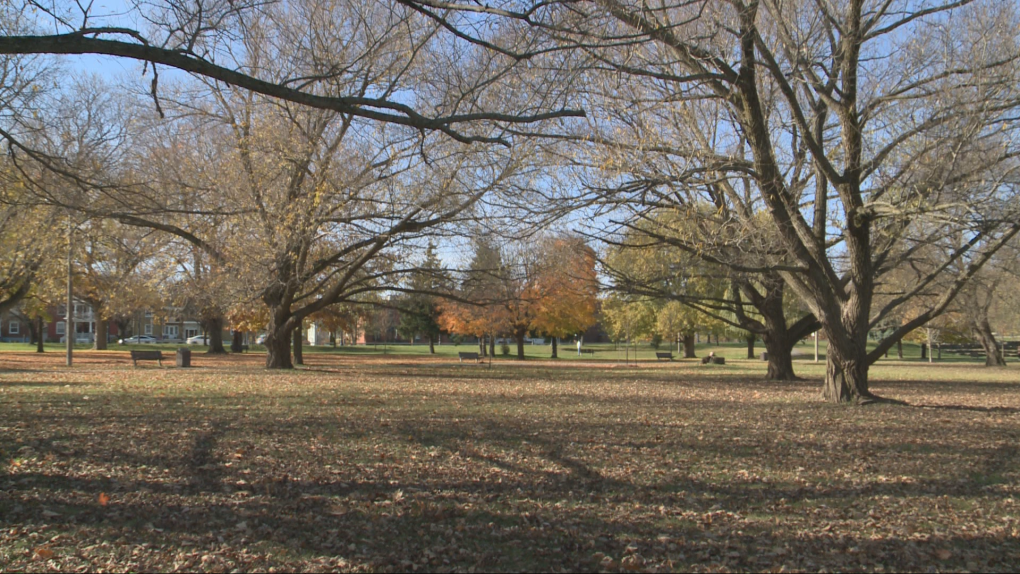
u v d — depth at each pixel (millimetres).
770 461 9000
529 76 11133
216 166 21656
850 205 14711
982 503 7207
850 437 10891
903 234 15023
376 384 20125
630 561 5387
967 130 12289
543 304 41344
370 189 22719
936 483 8000
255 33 18312
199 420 11383
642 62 13469
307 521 6242
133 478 7500
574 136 11758
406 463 8547
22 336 85125
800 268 14648
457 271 26203
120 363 32781
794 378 25812
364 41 19578
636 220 17141
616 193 12695
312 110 21672
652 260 23625
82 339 85438
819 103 15297
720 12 12945
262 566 5184
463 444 9742
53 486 7055
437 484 7617
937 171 13258
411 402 14812
